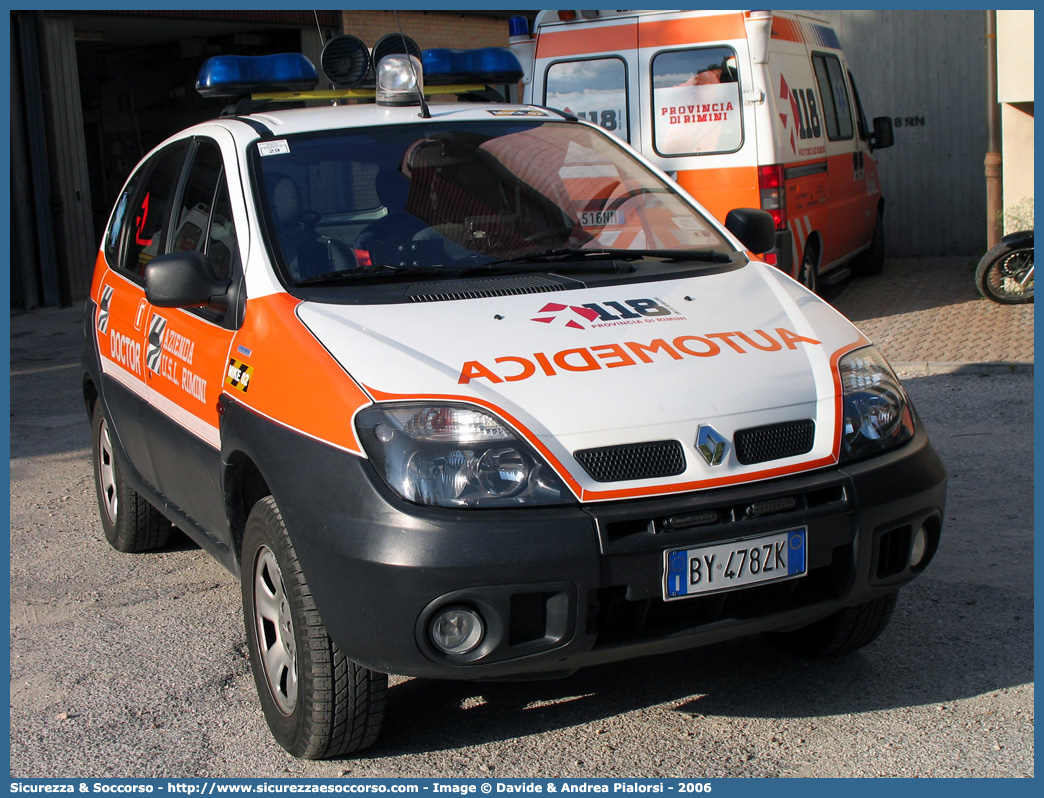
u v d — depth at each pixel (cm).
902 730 343
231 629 450
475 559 287
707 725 353
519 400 307
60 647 439
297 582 319
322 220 394
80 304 1477
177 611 472
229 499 371
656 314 353
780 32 961
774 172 901
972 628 411
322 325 340
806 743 339
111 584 509
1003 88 1056
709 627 310
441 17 1833
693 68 916
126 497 529
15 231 1430
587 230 430
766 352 340
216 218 420
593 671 395
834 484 316
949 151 1485
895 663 388
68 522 609
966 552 486
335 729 325
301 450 317
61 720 378
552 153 454
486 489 295
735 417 316
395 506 294
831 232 1065
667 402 314
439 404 306
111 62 1925
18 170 1418
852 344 361
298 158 414
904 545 333
